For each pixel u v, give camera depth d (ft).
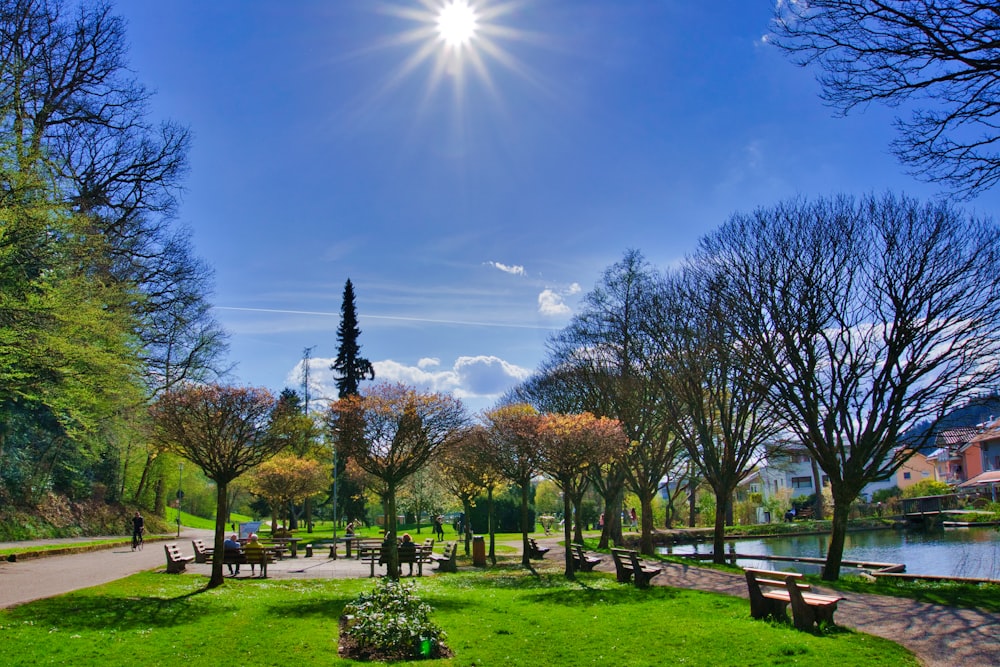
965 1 30.17
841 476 66.44
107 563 76.84
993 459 211.61
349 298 201.46
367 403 64.39
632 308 96.68
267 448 59.72
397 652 33.22
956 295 57.21
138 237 96.02
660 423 98.63
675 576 66.08
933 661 29.09
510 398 133.18
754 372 66.49
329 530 213.66
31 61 68.54
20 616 38.47
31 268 62.13
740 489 241.96
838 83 35.37
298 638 35.96
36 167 58.70
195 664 30.32
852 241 62.13
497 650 33.91
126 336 77.46
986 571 74.69
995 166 33.60
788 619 37.88
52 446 114.52
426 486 156.46
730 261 70.38
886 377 59.88
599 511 201.36
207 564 80.89
